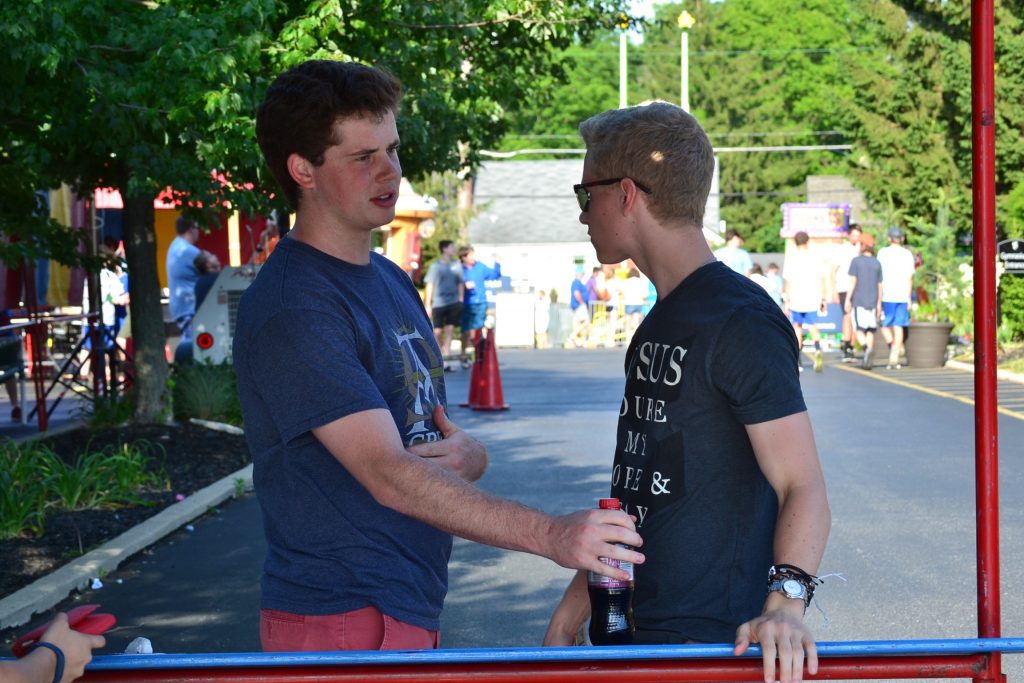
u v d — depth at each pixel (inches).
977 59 87.7
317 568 107.0
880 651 87.6
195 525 339.6
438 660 86.7
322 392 101.3
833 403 621.3
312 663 87.2
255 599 263.9
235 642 234.2
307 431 102.5
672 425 102.3
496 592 270.8
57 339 793.6
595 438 512.7
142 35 324.2
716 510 101.7
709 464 101.3
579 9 496.7
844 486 389.4
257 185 426.3
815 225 1305.4
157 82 327.0
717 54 2792.8
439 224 1314.0
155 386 483.5
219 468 415.8
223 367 526.3
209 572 286.7
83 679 89.2
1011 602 251.3
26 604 246.4
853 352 900.0
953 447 469.1
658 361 104.3
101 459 374.9
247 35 340.5
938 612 248.8
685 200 106.9
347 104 106.4
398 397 110.3
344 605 106.7
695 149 107.5
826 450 464.4
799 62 2787.9
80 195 474.6
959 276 946.1
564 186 2501.2
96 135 384.5
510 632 241.3
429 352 116.4
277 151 108.4
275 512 108.1
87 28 324.2
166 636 238.2
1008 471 410.0
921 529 325.4
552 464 443.2
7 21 286.4
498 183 2507.4
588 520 90.3
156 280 484.1
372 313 109.3
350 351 104.4
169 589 272.4
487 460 111.0
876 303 826.8
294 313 104.0
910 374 788.6
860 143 1298.0
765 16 2805.1
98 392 521.7
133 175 373.4
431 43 455.8
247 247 807.7
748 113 2763.3
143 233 477.7
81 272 652.1
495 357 628.7
